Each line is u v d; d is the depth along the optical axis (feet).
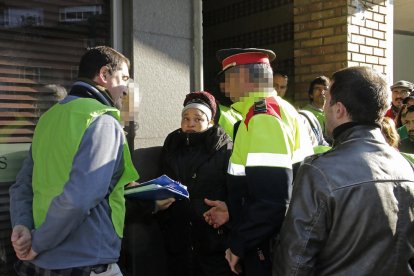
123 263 9.93
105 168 6.15
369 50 16.07
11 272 9.11
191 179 9.69
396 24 25.07
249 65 7.55
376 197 5.47
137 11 10.30
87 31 10.23
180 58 11.10
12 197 6.96
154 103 10.63
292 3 16.57
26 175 7.13
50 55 9.77
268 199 6.55
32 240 6.22
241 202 7.35
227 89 7.84
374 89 5.81
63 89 9.94
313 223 5.56
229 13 18.39
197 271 9.83
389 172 5.64
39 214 6.44
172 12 10.92
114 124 6.47
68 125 6.33
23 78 9.40
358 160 5.65
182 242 9.90
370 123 5.93
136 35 10.30
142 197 8.23
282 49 17.03
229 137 10.12
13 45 9.28
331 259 5.63
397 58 26.03
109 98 6.95
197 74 11.40
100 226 6.42
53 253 6.31
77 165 6.05
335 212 5.48
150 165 10.51
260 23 17.44
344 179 5.53
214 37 18.95
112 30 10.39
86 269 6.26
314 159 5.91
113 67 6.98
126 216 8.76
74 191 5.89
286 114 7.26
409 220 5.59
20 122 9.35
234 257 6.81
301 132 7.50
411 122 13.24
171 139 10.20
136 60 10.32
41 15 9.62
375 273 5.45
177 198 8.43
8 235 9.13
